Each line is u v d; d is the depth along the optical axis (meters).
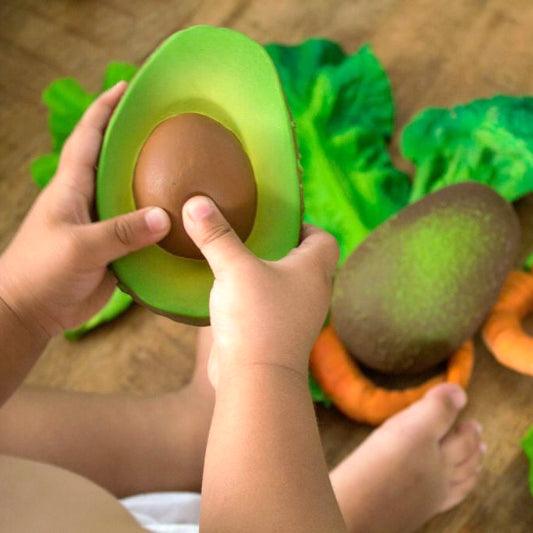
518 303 0.84
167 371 0.88
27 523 0.60
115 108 0.53
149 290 0.52
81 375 0.89
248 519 0.45
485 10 1.01
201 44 0.51
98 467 0.75
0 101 1.03
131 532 0.64
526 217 0.90
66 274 0.55
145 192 0.50
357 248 0.80
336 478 0.77
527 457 0.81
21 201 0.97
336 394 0.83
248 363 0.46
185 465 0.78
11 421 0.73
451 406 0.80
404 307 0.77
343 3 1.05
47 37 1.07
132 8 1.08
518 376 0.85
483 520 0.80
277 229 0.53
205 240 0.47
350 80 0.95
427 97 0.98
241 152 0.51
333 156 0.92
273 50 0.97
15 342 0.58
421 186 0.90
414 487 0.77
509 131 0.88
